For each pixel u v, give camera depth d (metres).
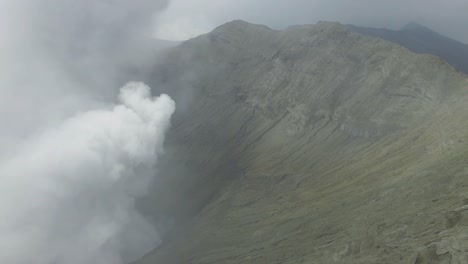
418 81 134.38
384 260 48.00
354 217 76.56
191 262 98.69
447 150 82.75
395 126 130.00
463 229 45.22
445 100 119.69
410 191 69.69
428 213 55.47
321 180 121.00
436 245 43.94
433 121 109.06
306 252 71.31
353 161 123.50
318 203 100.31
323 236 75.94
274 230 95.19
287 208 108.62
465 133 83.50
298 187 124.25
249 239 98.12
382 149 118.12
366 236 58.34
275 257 77.25
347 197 93.81
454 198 56.25
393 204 68.69
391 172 93.62
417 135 108.31
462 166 66.50
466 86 117.75
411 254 45.47
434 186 65.44
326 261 59.41
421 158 90.00
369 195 85.81
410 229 53.41
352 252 57.03
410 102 132.25
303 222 91.38
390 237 53.81
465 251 40.00
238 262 84.44
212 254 98.38
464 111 98.31
